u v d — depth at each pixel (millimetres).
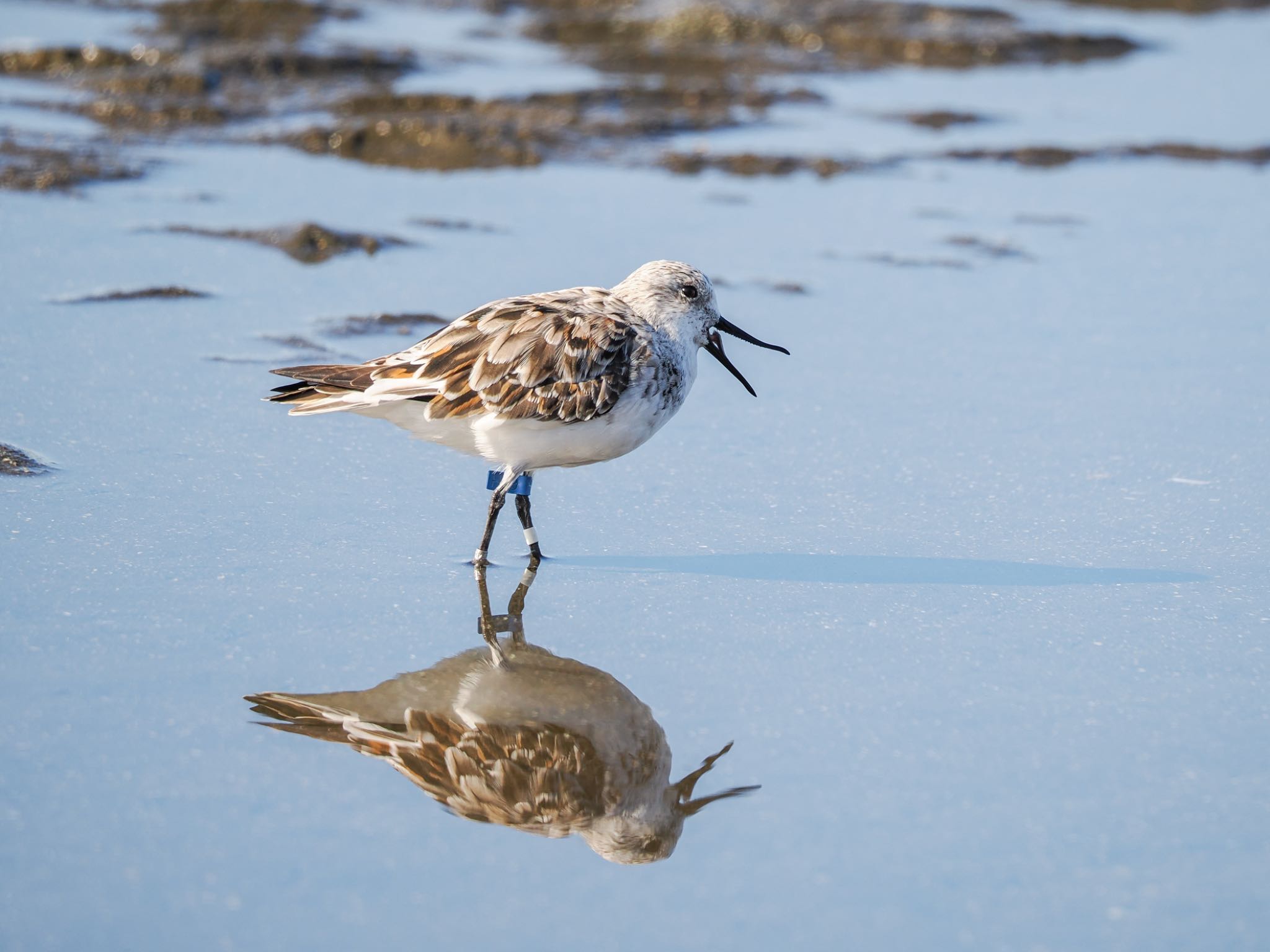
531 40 32062
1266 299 18656
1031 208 22375
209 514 12391
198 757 9031
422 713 9688
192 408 14430
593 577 11711
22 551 11492
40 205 20250
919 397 15594
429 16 33656
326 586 11328
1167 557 12133
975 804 8742
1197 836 8461
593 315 11680
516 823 8586
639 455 14141
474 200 21688
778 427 14828
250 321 16734
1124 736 9492
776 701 9875
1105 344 17172
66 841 8172
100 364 15312
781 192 22844
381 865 8133
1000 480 13656
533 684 10094
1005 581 11680
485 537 11812
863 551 12234
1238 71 31234
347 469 13477
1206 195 23094
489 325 11539
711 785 8938
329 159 23469
